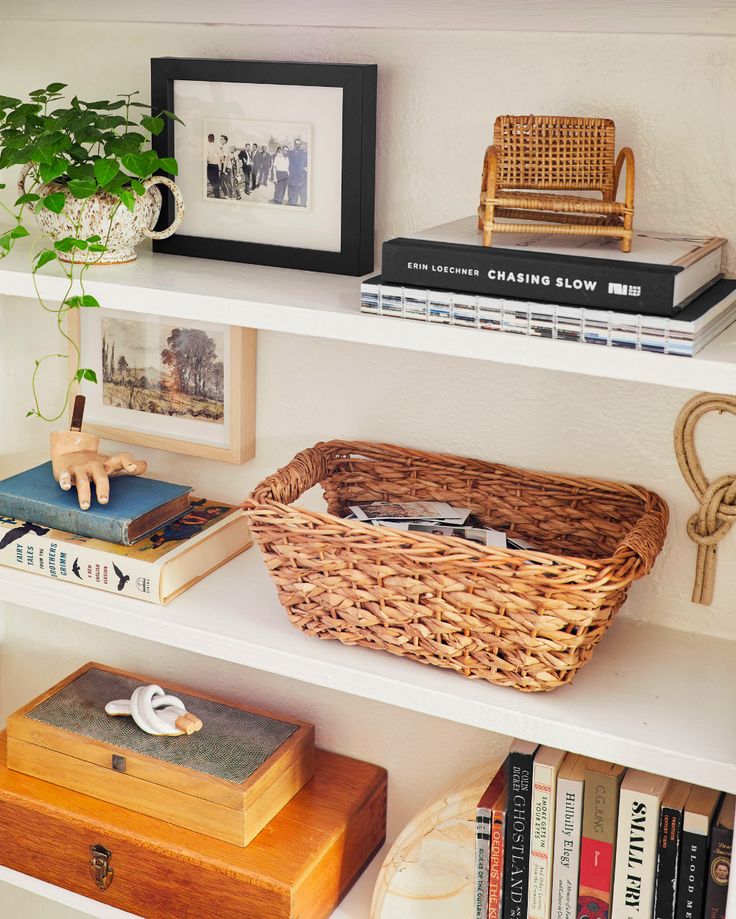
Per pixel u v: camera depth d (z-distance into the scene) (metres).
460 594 1.04
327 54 1.22
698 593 1.20
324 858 1.27
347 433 1.35
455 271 0.97
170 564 1.24
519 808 1.12
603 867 1.10
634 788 1.07
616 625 1.22
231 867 1.23
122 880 1.30
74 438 1.37
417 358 1.28
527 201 0.98
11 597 1.30
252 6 1.23
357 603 1.10
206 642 1.18
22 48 1.38
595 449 1.22
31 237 1.40
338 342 1.32
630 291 0.91
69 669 1.63
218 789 1.25
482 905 1.17
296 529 1.09
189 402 1.40
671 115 1.09
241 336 1.33
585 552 1.22
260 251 1.25
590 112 1.12
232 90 1.23
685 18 1.04
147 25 1.30
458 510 1.22
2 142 1.22
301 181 1.22
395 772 1.43
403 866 1.25
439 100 1.18
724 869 1.04
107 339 1.44
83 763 1.33
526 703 1.06
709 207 1.10
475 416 1.27
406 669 1.11
